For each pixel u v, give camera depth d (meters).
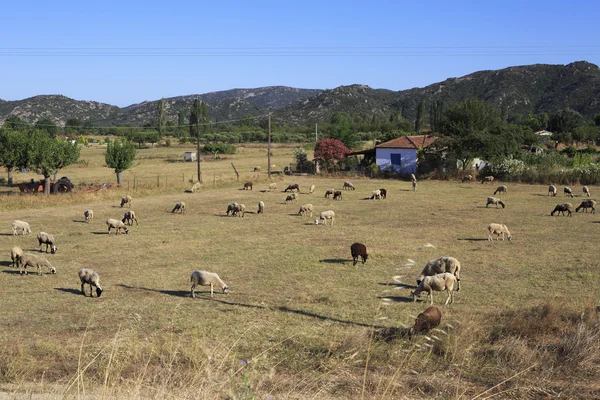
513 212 38.28
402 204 42.69
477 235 29.45
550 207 40.75
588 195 47.06
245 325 13.55
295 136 161.38
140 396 5.32
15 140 46.81
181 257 24.00
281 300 16.94
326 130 168.62
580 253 24.38
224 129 178.00
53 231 30.42
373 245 26.61
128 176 68.25
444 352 10.23
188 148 126.25
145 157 101.06
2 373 9.64
